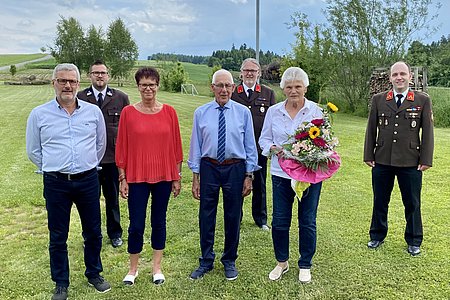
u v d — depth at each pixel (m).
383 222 4.07
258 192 4.58
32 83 38.53
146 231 4.55
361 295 3.22
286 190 3.38
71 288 3.37
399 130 3.81
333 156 3.24
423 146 3.75
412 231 3.93
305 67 17.48
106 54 46.28
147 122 3.27
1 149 9.23
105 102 4.06
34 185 6.41
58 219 3.15
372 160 4.02
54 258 3.20
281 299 3.19
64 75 3.00
